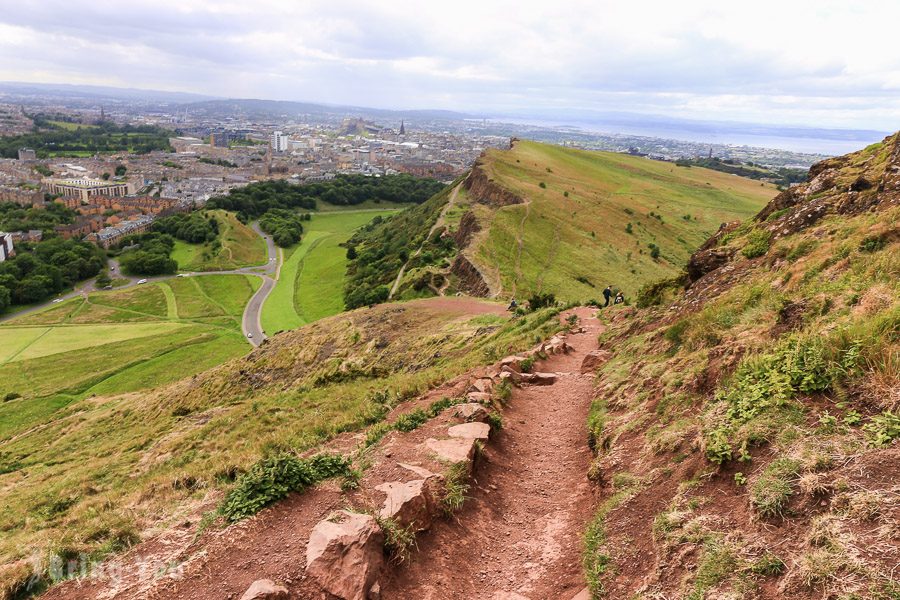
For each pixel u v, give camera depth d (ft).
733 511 21.97
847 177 62.59
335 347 133.39
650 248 313.32
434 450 35.06
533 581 25.91
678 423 30.55
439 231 297.74
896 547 16.43
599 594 22.94
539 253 260.01
